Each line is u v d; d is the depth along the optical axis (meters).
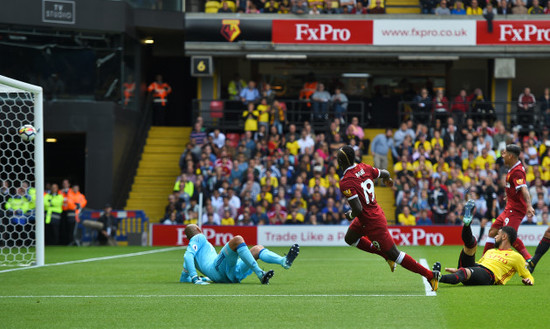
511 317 26.00
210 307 29.02
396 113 102.62
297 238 76.56
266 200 78.56
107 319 26.47
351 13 98.06
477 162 84.75
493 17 95.81
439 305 28.86
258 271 36.97
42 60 86.62
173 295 33.00
